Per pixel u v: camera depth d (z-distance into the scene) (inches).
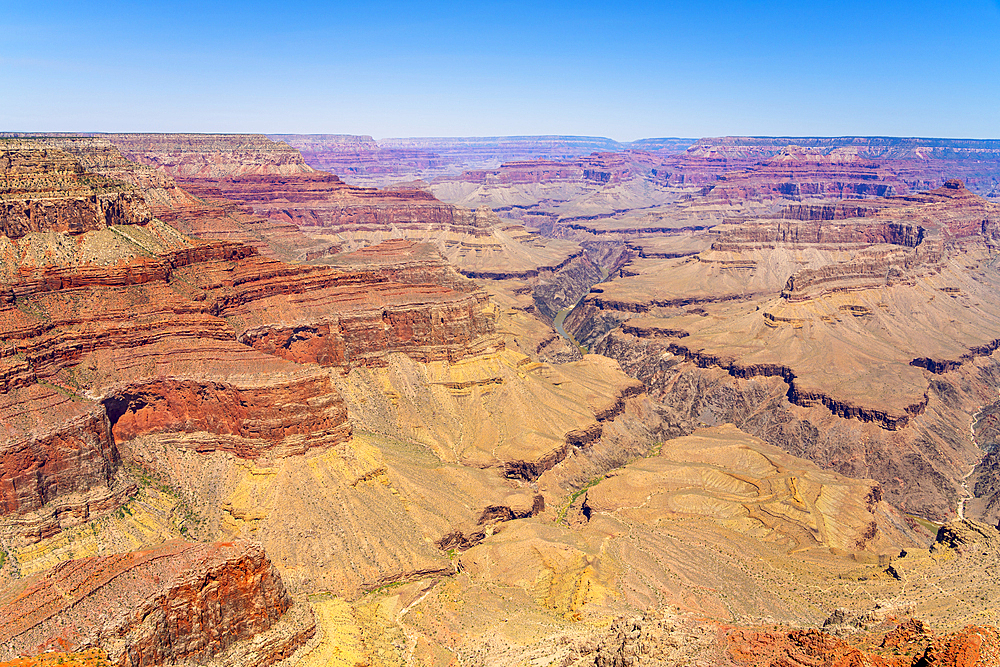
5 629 3447.3
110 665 3361.2
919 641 3432.6
